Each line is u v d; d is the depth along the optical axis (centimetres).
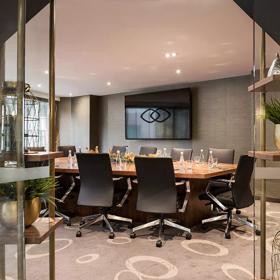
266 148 195
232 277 238
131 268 256
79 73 579
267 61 209
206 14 306
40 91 523
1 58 158
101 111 873
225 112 626
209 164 438
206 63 502
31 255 284
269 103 186
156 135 729
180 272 247
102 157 347
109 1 278
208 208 422
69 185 413
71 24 331
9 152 143
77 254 288
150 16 311
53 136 194
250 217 412
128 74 589
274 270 195
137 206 335
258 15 179
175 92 693
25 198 155
